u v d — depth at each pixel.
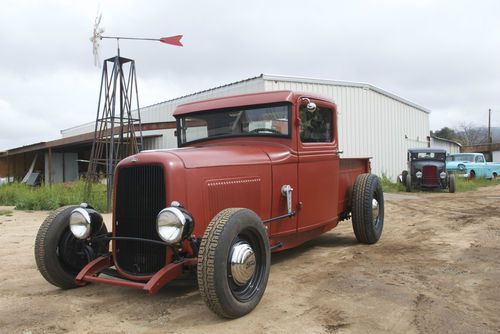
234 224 3.57
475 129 72.88
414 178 17.38
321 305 3.89
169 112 19.55
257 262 3.91
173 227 3.50
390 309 3.77
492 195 15.15
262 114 5.15
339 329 3.38
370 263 5.36
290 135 5.01
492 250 5.99
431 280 4.60
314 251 6.11
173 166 3.81
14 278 4.94
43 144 19.98
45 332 3.41
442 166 17.12
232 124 5.32
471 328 3.36
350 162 6.61
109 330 3.43
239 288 3.71
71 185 14.78
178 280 4.02
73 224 4.19
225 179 4.20
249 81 15.42
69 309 3.90
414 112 24.64
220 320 3.59
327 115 5.78
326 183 5.65
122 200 4.04
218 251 3.42
